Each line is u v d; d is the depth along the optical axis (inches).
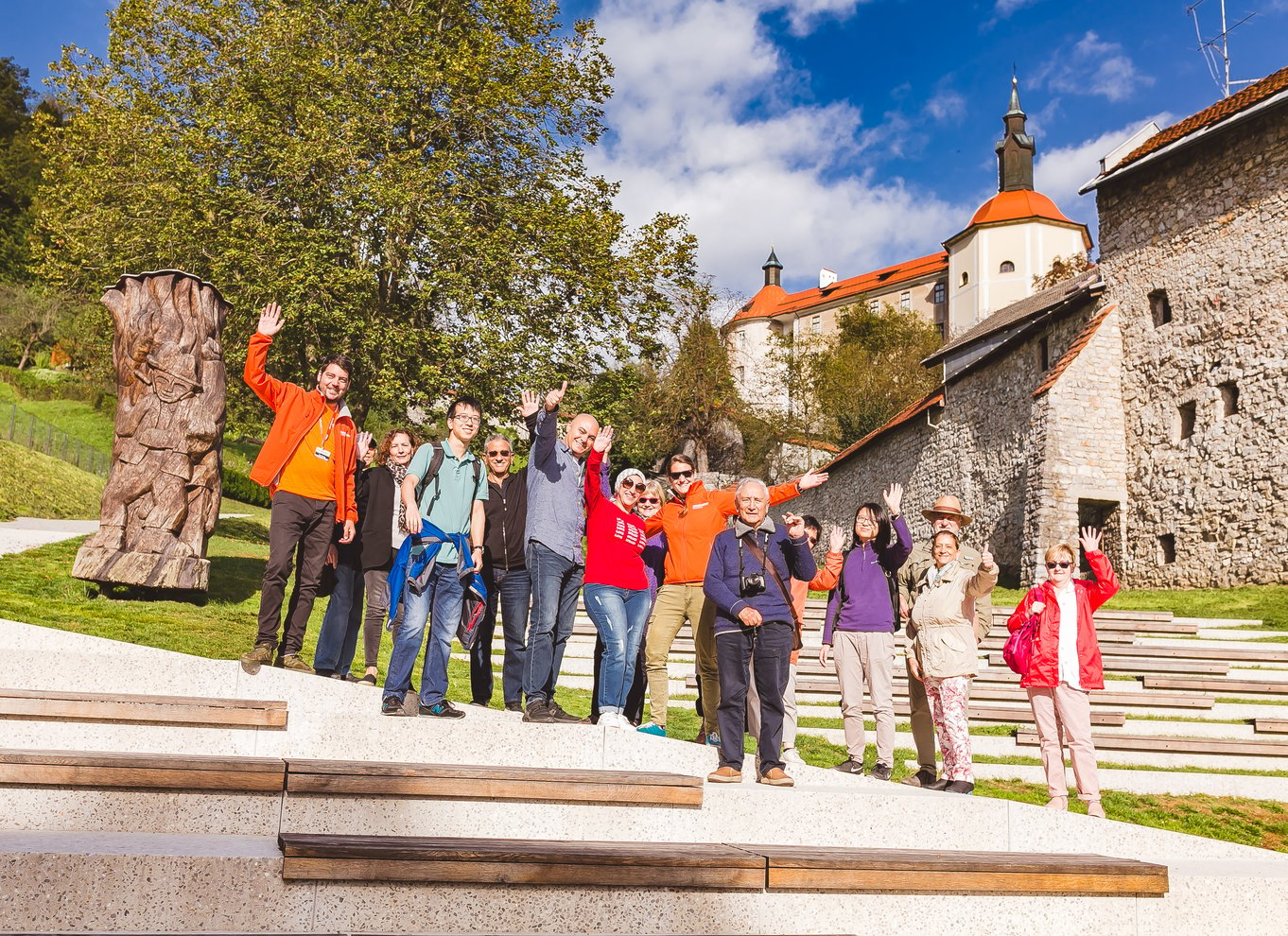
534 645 219.8
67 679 200.2
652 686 258.4
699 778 181.6
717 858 150.6
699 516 262.2
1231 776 325.4
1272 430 757.9
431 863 137.3
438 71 770.2
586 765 203.5
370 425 1034.7
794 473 1836.9
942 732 248.4
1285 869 191.3
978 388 1118.4
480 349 767.1
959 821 194.2
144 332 348.5
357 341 759.1
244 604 382.0
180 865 128.6
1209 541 804.6
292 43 775.7
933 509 264.1
